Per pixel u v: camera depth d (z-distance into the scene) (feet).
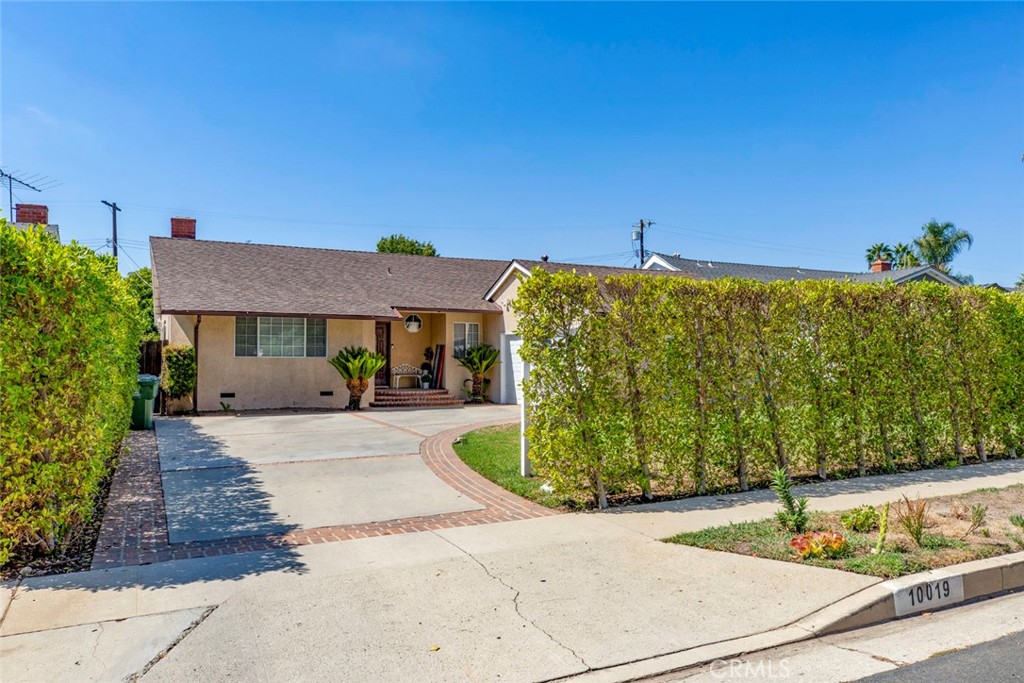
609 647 12.98
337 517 23.03
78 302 19.31
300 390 61.93
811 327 29.76
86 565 17.74
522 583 16.37
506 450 35.53
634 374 25.63
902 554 18.08
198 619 13.98
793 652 13.20
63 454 18.62
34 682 11.23
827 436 29.58
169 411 56.39
